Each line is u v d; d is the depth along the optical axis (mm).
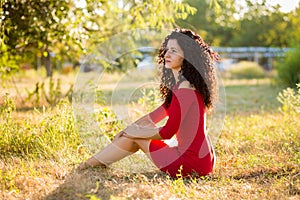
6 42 6539
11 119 4984
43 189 3490
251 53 20656
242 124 6137
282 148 4754
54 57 8578
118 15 8688
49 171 3988
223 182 3797
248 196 3500
